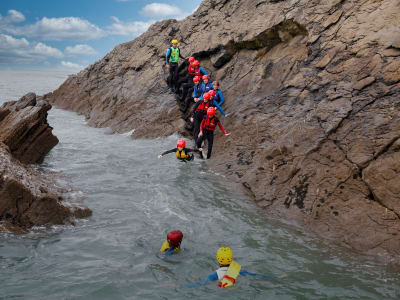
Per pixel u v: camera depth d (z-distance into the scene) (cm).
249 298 388
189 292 396
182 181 798
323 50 861
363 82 705
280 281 427
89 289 394
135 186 768
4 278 413
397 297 400
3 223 535
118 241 524
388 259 485
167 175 839
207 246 517
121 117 1441
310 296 396
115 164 926
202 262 468
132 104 1449
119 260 467
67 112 1998
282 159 726
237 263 431
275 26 1036
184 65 1321
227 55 1200
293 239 548
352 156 612
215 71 1234
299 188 654
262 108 908
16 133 838
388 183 545
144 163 936
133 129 1312
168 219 609
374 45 746
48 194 580
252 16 1154
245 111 945
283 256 494
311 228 583
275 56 1035
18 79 5884
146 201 688
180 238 481
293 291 405
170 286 408
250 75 1069
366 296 400
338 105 705
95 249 497
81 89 2141
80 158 974
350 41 804
